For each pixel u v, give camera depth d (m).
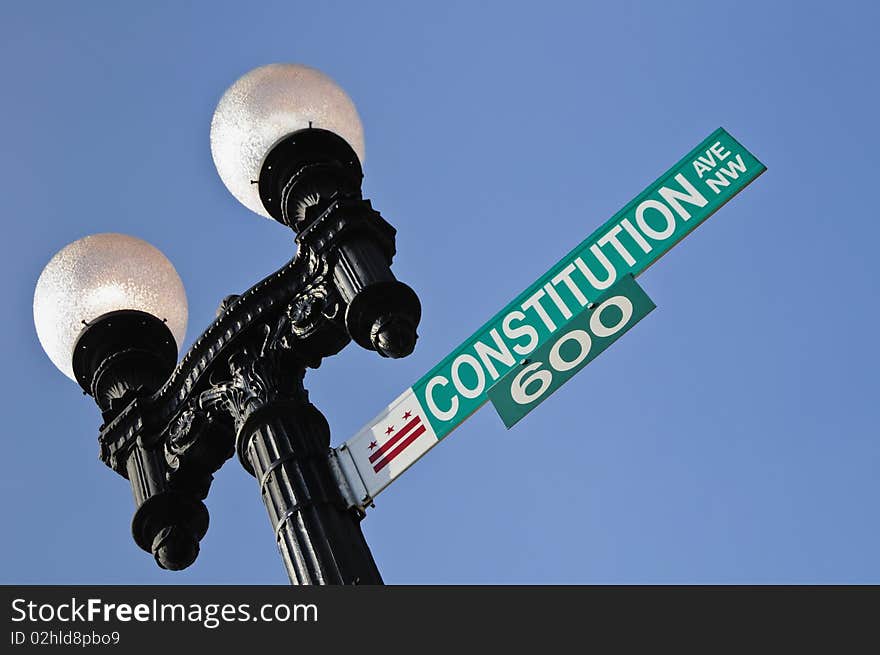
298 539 5.40
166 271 7.73
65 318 7.35
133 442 6.80
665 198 6.06
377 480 5.72
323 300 6.09
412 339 5.72
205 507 6.62
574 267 5.99
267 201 6.87
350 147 6.83
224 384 6.36
